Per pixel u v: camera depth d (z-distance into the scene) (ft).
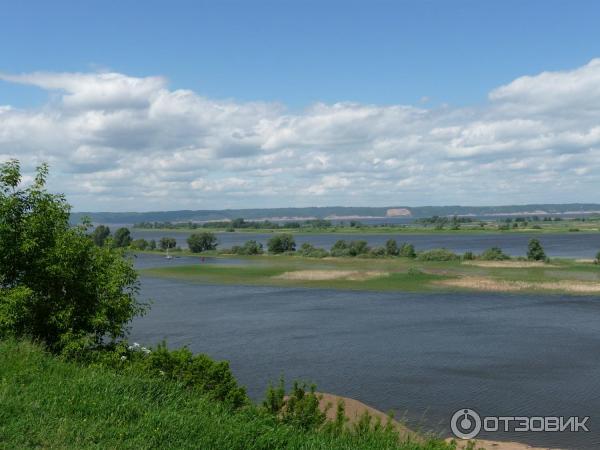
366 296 249.55
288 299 241.14
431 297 244.01
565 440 82.28
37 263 59.72
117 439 29.68
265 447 32.35
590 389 108.58
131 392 36.99
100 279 62.85
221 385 49.98
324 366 126.62
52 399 34.09
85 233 66.28
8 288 59.47
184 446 30.04
